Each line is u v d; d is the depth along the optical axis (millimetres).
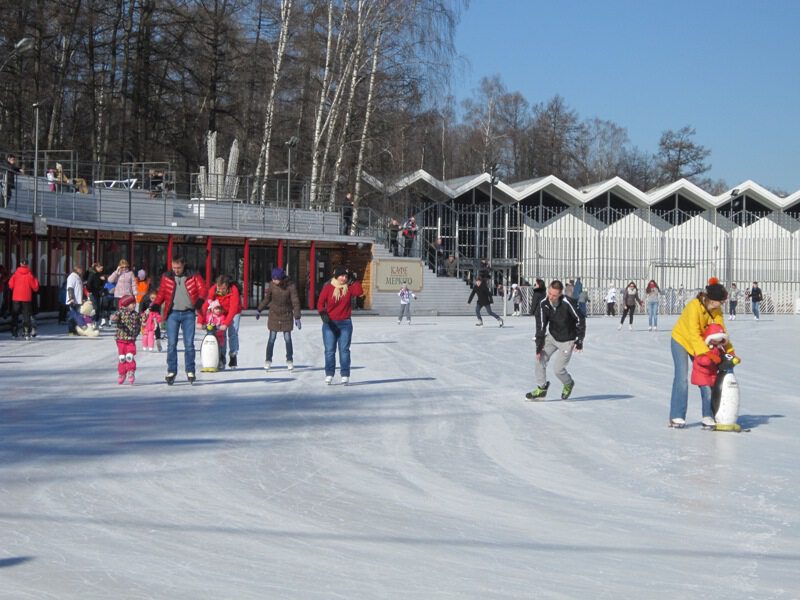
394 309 50312
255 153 55688
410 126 51500
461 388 16484
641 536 6965
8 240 30562
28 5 46094
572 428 12188
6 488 8266
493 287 56531
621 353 25672
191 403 13930
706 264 66250
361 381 17344
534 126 111438
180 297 16188
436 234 60781
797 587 5789
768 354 26359
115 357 21328
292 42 51812
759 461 9992
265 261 47125
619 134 119812
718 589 5734
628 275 64750
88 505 7699
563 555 6457
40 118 49594
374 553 6461
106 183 45688
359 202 51531
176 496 8055
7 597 5480
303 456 9938
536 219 63406
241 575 5934
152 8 51562
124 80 52562
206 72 54562
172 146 55094
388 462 9727
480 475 9156
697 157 112188
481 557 6387
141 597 5508
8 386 15719
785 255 67688
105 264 42188
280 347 25219
